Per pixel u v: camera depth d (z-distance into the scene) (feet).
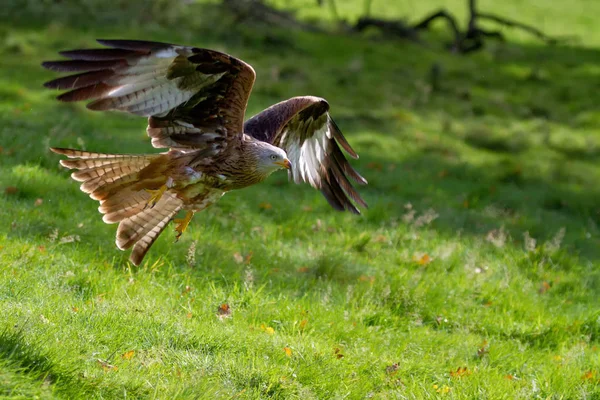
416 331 40.42
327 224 56.85
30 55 95.50
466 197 72.74
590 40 176.24
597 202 79.36
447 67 131.64
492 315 44.93
